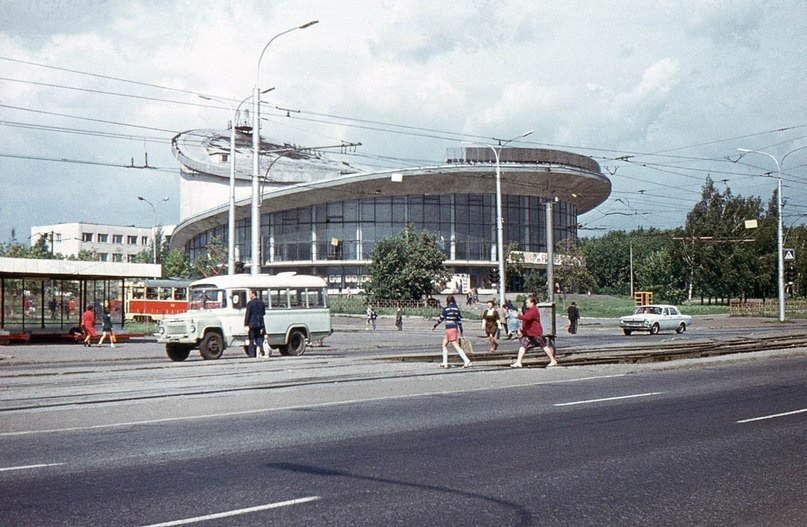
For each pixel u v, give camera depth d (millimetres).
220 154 109812
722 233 80188
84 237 142125
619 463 7961
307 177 105375
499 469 7633
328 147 35812
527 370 17766
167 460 7965
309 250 92938
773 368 18828
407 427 10094
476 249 91625
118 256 146500
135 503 6258
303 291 24625
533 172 87188
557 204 98688
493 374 16859
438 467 7703
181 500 6359
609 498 6562
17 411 11289
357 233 91250
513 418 10898
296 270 94125
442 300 84438
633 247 124250
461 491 6738
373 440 9156
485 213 92438
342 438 9281
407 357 21703
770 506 6375
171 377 16219
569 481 7156
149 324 50812
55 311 34594
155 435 9406
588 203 107750
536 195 94750
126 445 8766
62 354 26281
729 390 14312
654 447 8828
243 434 9508
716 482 7180
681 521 5922
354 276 91188
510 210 93375
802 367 19062
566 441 9164
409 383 15062
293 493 6621
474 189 90250
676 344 28000
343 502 6336
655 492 6789
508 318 36938
